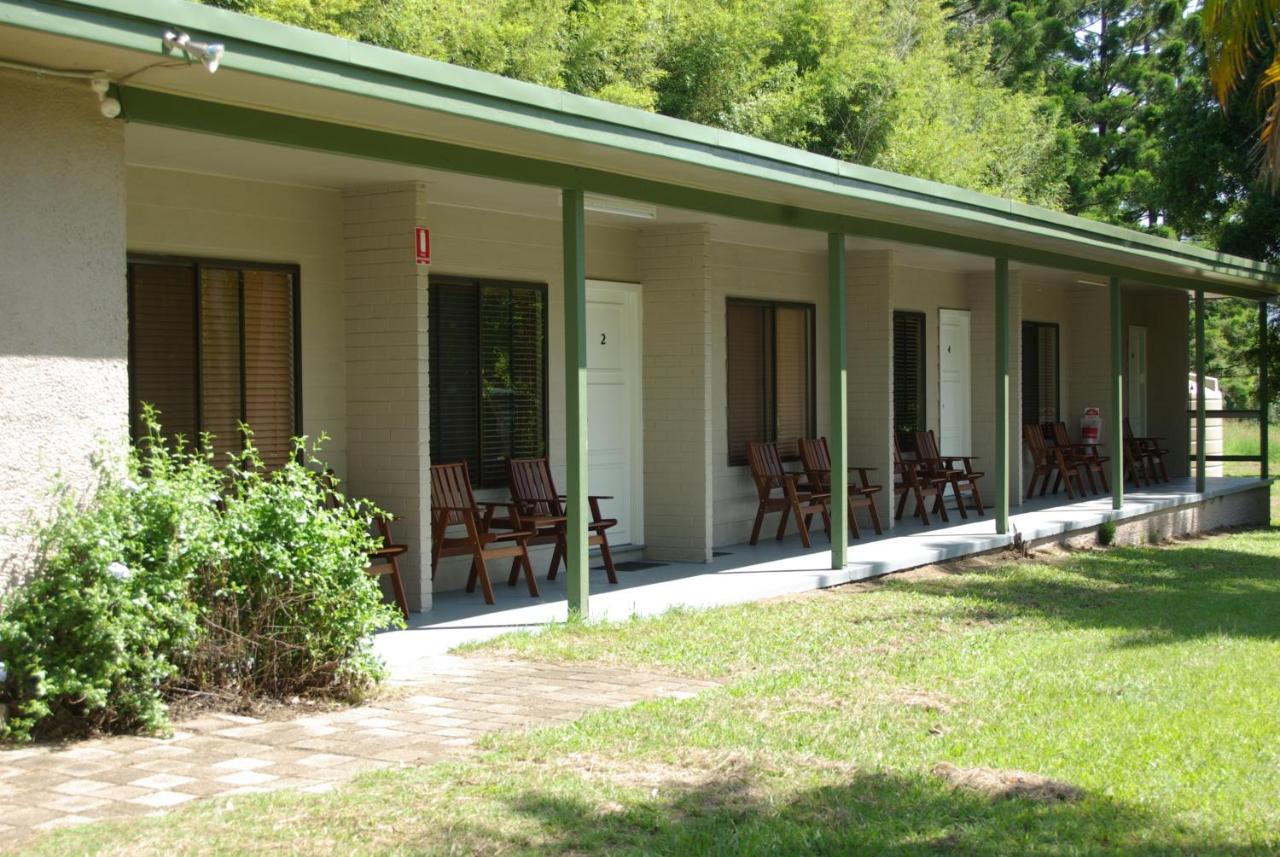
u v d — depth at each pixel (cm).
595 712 612
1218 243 2431
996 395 1332
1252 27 1222
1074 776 539
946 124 2752
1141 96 3294
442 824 441
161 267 809
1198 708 666
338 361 902
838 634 844
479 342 1021
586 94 1959
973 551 1274
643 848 430
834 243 1057
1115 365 1548
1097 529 1511
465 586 991
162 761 519
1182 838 468
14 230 550
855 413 1395
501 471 1045
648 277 1153
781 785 507
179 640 588
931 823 472
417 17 1698
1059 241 1255
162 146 738
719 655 763
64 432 565
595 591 980
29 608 546
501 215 1034
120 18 513
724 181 882
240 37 551
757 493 1312
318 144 661
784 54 2494
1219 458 2084
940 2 3030
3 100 547
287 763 519
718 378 1264
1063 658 791
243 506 625
